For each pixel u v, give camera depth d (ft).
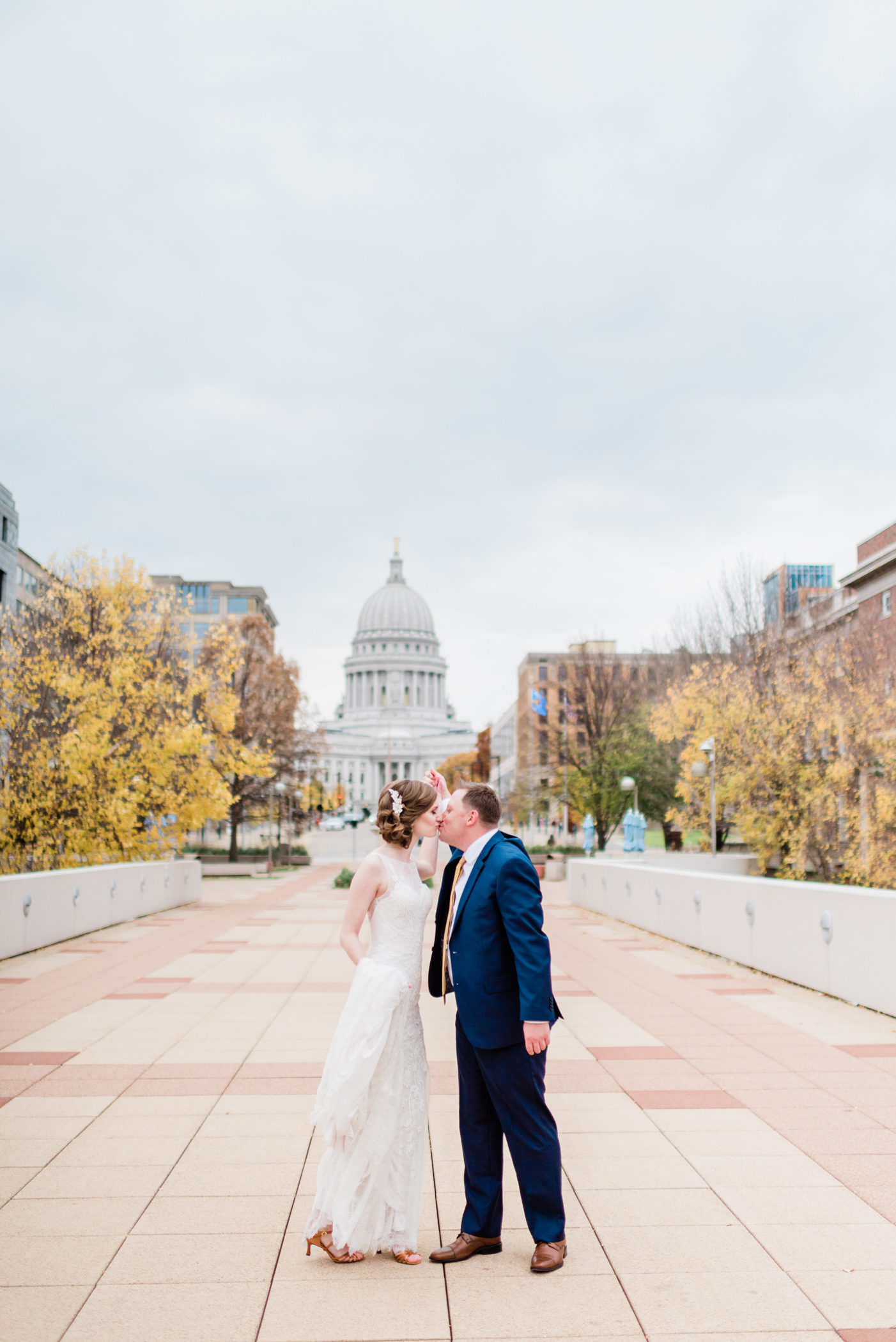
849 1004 32.40
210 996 33.83
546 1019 13.25
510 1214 15.70
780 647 95.55
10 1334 11.60
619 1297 12.64
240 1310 12.27
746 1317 12.10
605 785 143.43
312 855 218.38
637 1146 18.30
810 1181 16.55
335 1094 13.34
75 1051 25.67
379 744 525.34
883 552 107.96
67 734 71.31
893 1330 11.78
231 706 86.33
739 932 42.16
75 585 84.43
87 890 54.54
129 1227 14.73
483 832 14.56
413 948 14.17
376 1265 13.65
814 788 80.79
